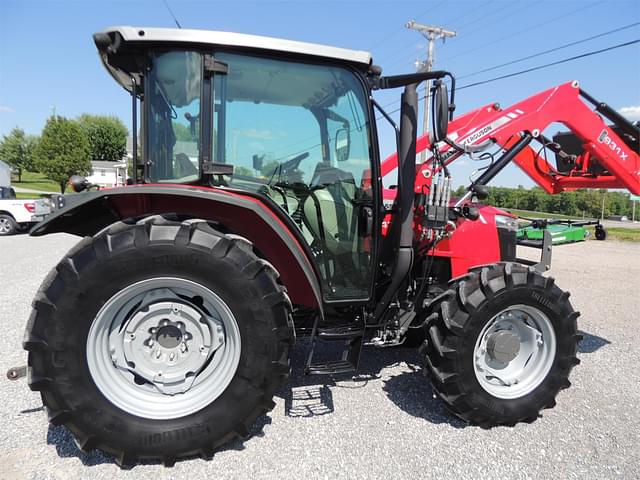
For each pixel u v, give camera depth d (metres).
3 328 3.88
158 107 2.22
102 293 1.94
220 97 2.30
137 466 2.02
